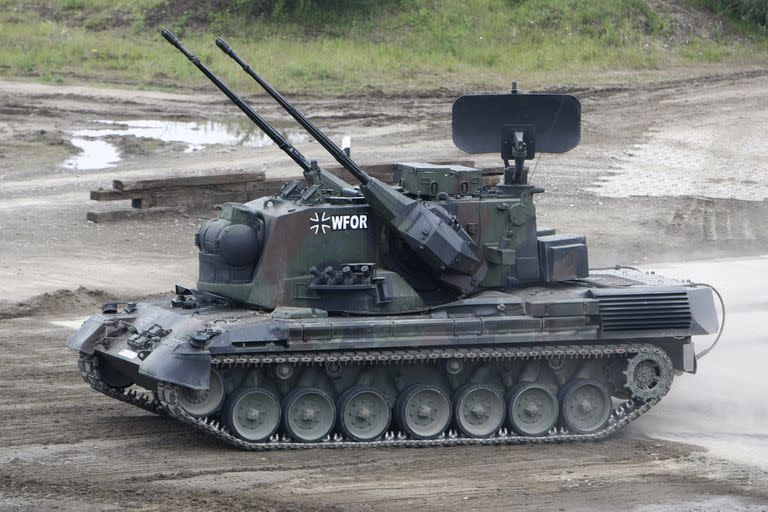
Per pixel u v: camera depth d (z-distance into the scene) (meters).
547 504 44.97
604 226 113.81
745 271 97.12
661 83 184.38
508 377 55.25
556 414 54.84
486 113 59.09
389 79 179.75
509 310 53.94
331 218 54.72
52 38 193.50
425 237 53.59
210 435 52.31
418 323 52.34
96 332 55.84
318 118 159.75
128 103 165.38
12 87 170.50
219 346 49.72
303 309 52.91
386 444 52.81
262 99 169.62
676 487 47.47
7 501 43.91
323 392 52.47
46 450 51.28
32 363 68.25
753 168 139.25
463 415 54.09
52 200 117.25
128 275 92.12
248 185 115.12
